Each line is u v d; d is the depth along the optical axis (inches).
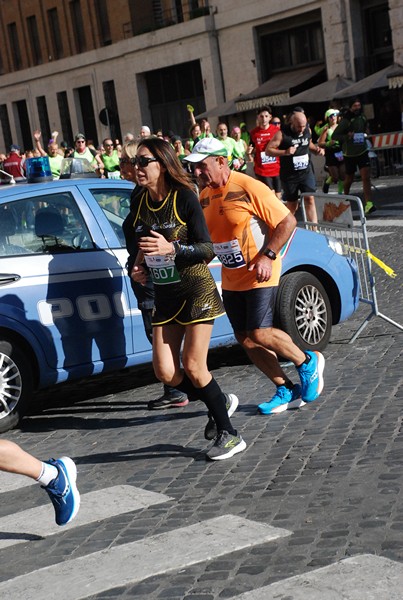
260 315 278.7
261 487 230.2
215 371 359.9
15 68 2274.9
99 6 1988.2
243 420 289.3
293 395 292.8
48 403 348.8
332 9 1485.0
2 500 252.4
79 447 289.6
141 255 264.5
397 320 404.5
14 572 201.3
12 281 307.6
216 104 1744.6
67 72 2089.1
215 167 268.5
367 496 213.2
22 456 211.9
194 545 198.2
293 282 344.5
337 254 368.5
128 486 245.1
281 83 1593.3
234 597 171.8
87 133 2110.0
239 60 1689.2
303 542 193.2
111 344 324.5
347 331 393.4
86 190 333.4
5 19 2260.1
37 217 320.2
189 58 1771.7
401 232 669.9
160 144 246.2
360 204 371.6
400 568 173.5
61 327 314.3
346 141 824.9
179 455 266.7
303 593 169.2
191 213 248.1
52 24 2126.0
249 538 197.6
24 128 2300.7
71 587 187.5
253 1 1624.0
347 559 179.8
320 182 1360.7
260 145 780.6
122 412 324.2
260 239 272.2
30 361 315.3
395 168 1154.7
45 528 223.0
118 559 197.3
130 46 1887.3
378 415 273.3
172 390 319.9
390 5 1382.9
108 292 323.9
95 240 327.3
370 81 1325.0
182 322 253.4
